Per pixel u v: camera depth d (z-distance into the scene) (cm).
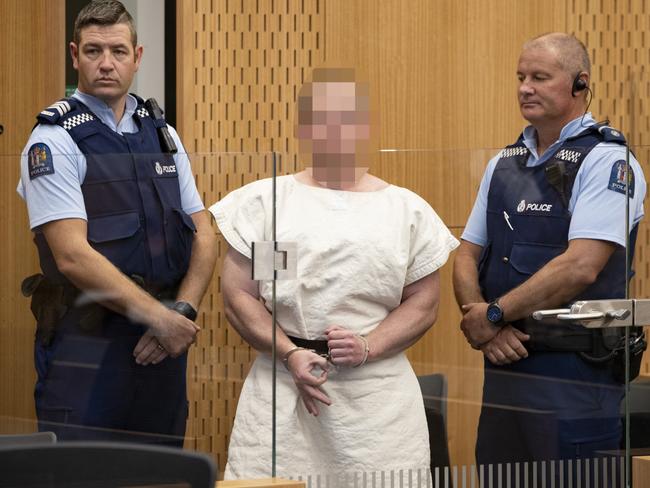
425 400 464
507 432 475
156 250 438
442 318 466
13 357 434
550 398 477
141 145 464
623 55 798
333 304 445
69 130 450
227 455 443
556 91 479
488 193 471
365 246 446
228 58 753
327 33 761
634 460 483
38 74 755
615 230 474
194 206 443
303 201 447
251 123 757
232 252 443
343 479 451
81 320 434
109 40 471
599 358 479
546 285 473
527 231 473
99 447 326
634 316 480
